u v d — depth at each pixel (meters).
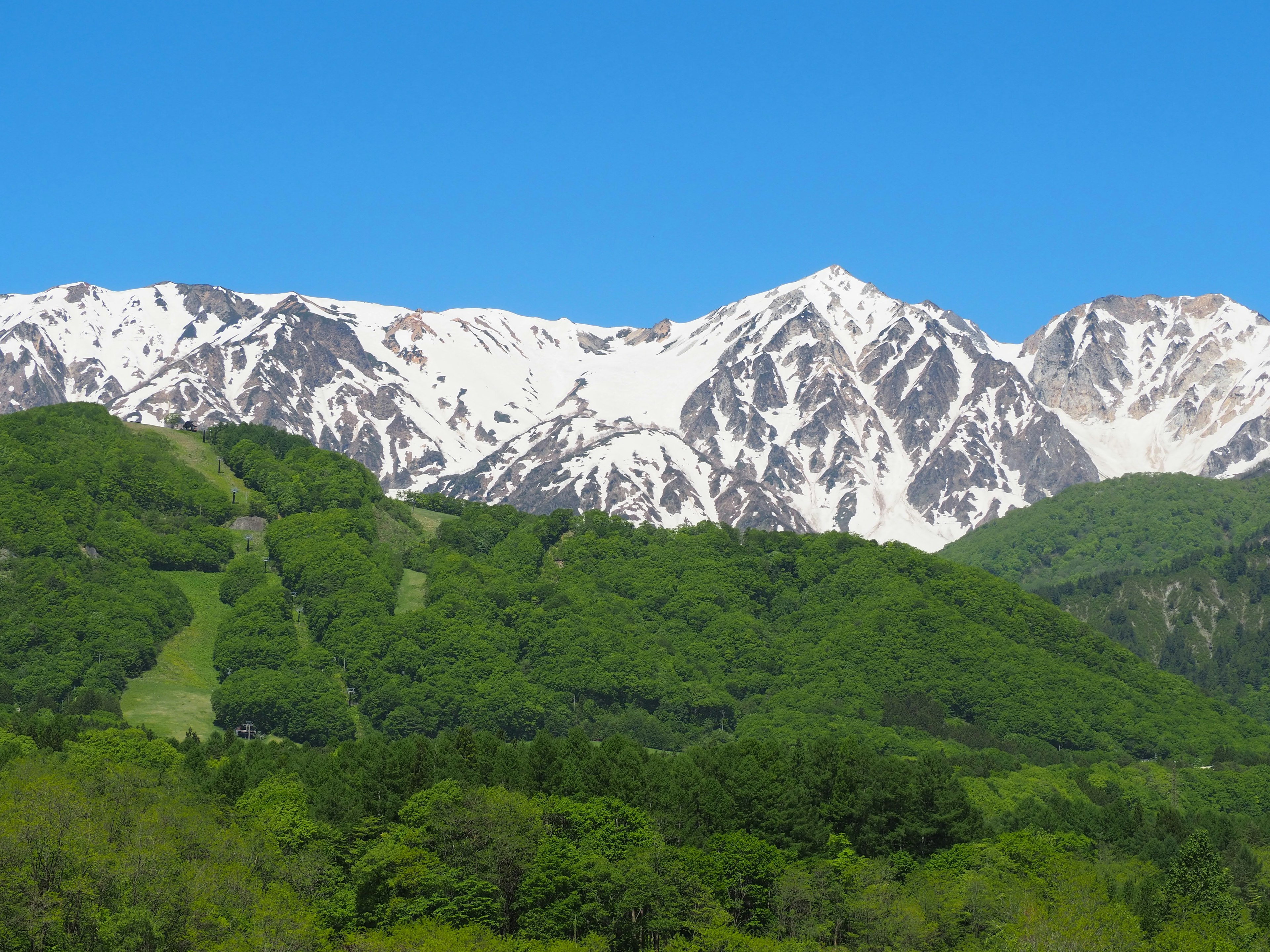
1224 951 156.62
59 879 140.38
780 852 180.12
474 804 170.00
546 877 163.25
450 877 162.12
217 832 162.75
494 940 153.62
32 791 151.75
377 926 162.00
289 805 174.88
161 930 139.38
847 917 167.88
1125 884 179.12
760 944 156.62
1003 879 176.12
